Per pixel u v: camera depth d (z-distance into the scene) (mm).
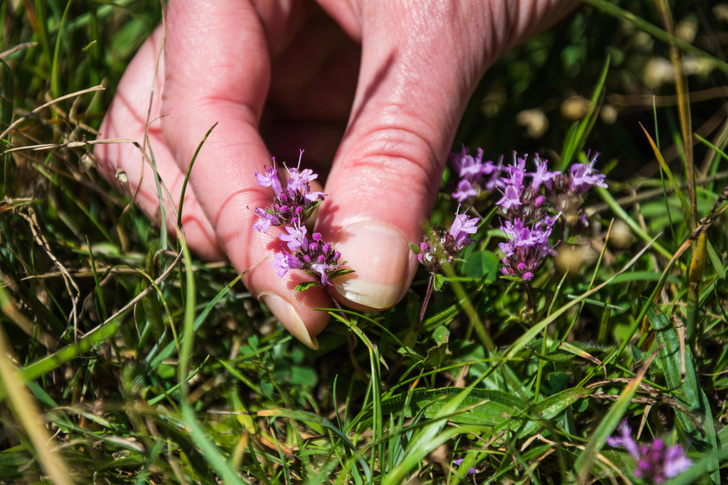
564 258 241
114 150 268
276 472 220
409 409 220
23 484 211
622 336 239
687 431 211
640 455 197
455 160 250
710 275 245
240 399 237
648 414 220
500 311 245
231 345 254
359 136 234
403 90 234
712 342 236
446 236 226
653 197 277
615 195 294
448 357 226
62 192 270
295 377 244
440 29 236
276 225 223
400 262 224
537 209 233
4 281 230
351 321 225
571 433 215
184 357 201
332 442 215
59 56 276
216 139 236
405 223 227
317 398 246
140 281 247
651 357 208
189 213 255
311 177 223
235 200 231
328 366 249
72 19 305
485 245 251
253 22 249
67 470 204
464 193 247
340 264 220
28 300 230
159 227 264
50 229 261
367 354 240
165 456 215
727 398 224
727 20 328
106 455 215
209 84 241
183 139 239
